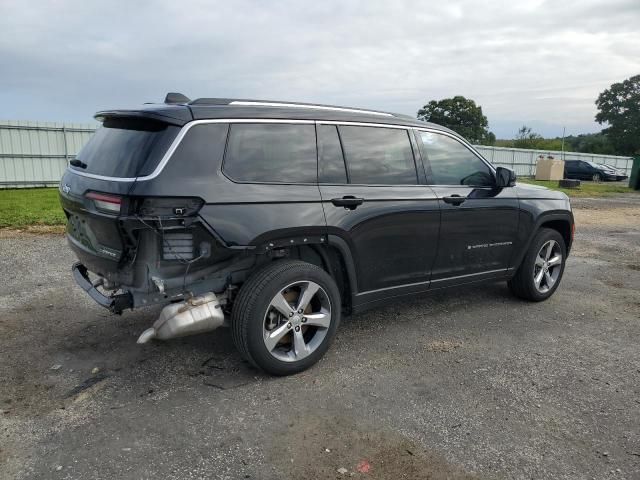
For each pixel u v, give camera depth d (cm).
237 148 340
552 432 300
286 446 281
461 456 275
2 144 1720
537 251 533
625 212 1532
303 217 354
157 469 260
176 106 334
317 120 382
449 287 470
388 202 405
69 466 261
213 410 316
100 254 338
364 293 407
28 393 335
